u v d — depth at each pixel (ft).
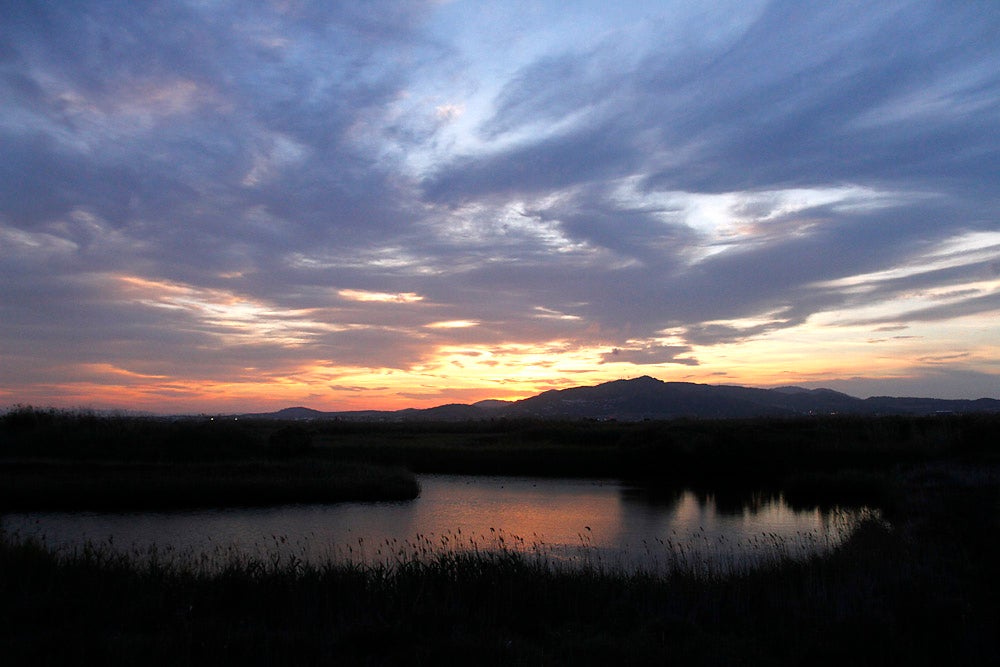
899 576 32.53
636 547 66.80
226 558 48.32
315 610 29.45
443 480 137.80
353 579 34.27
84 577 32.83
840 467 135.23
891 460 136.56
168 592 30.94
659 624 27.45
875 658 23.16
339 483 108.68
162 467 121.39
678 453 146.61
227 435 153.58
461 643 24.11
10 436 140.77
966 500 66.95
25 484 99.66
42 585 31.94
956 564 36.19
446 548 62.59
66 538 72.54
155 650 23.09
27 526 81.41
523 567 35.40
